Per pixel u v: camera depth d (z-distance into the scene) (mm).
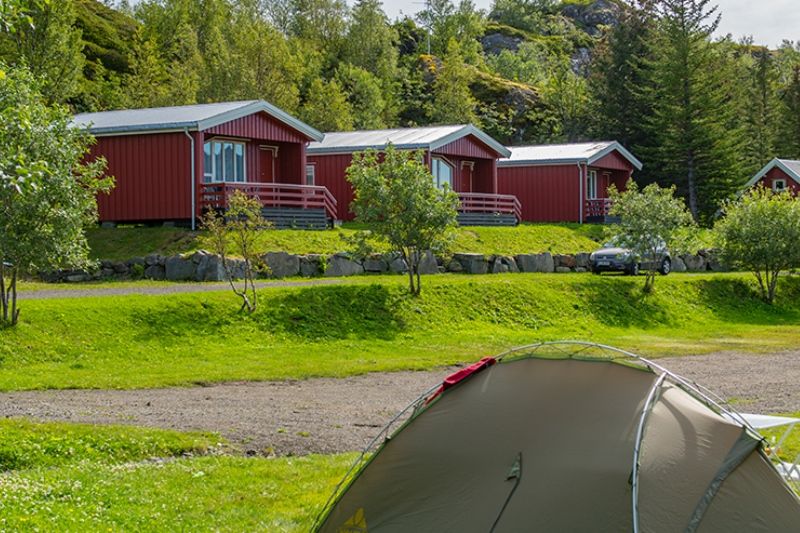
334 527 5988
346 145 35281
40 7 8391
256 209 19938
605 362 6352
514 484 5469
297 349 17547
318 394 13383
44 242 15938
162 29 81812
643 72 54594
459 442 5934
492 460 5688
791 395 13984
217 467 8898
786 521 5668
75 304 17422
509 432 5832
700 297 27594
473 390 6367
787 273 32688
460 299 22578
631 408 5789
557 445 5625
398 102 78250
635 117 56938
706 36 49656
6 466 8742
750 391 14336
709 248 34969
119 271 23641
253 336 18078
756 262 28594
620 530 5070
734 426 6055
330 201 30266
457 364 16609
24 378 13766
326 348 17812
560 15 160125
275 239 26203
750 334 23062
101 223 28906
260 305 19375
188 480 8406
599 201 41656
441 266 27828
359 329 19609
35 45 43906
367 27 95750
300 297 20188
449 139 35406
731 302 28078
